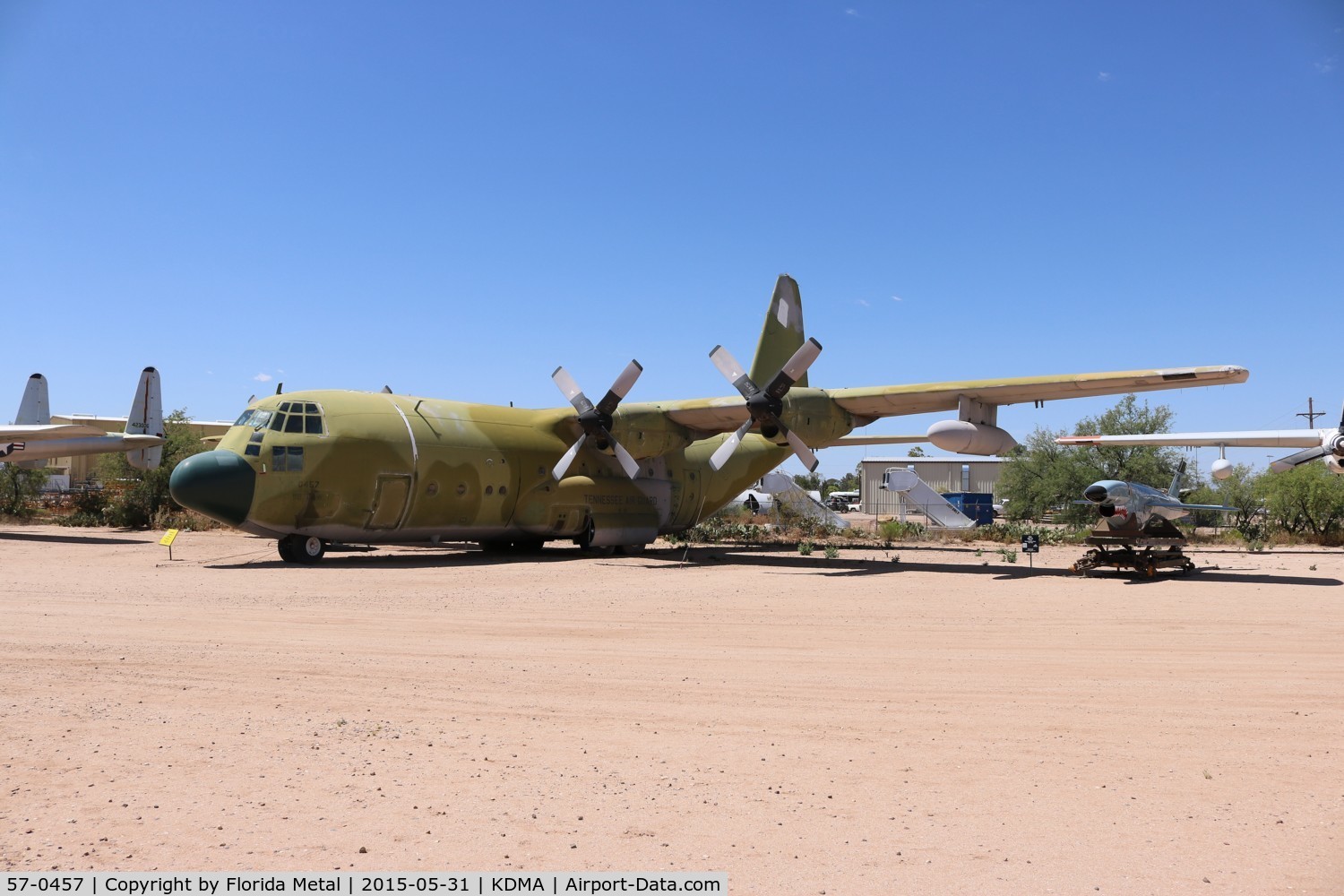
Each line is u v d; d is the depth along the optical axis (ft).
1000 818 15.11
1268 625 36.86
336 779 16.78
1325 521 106.83
